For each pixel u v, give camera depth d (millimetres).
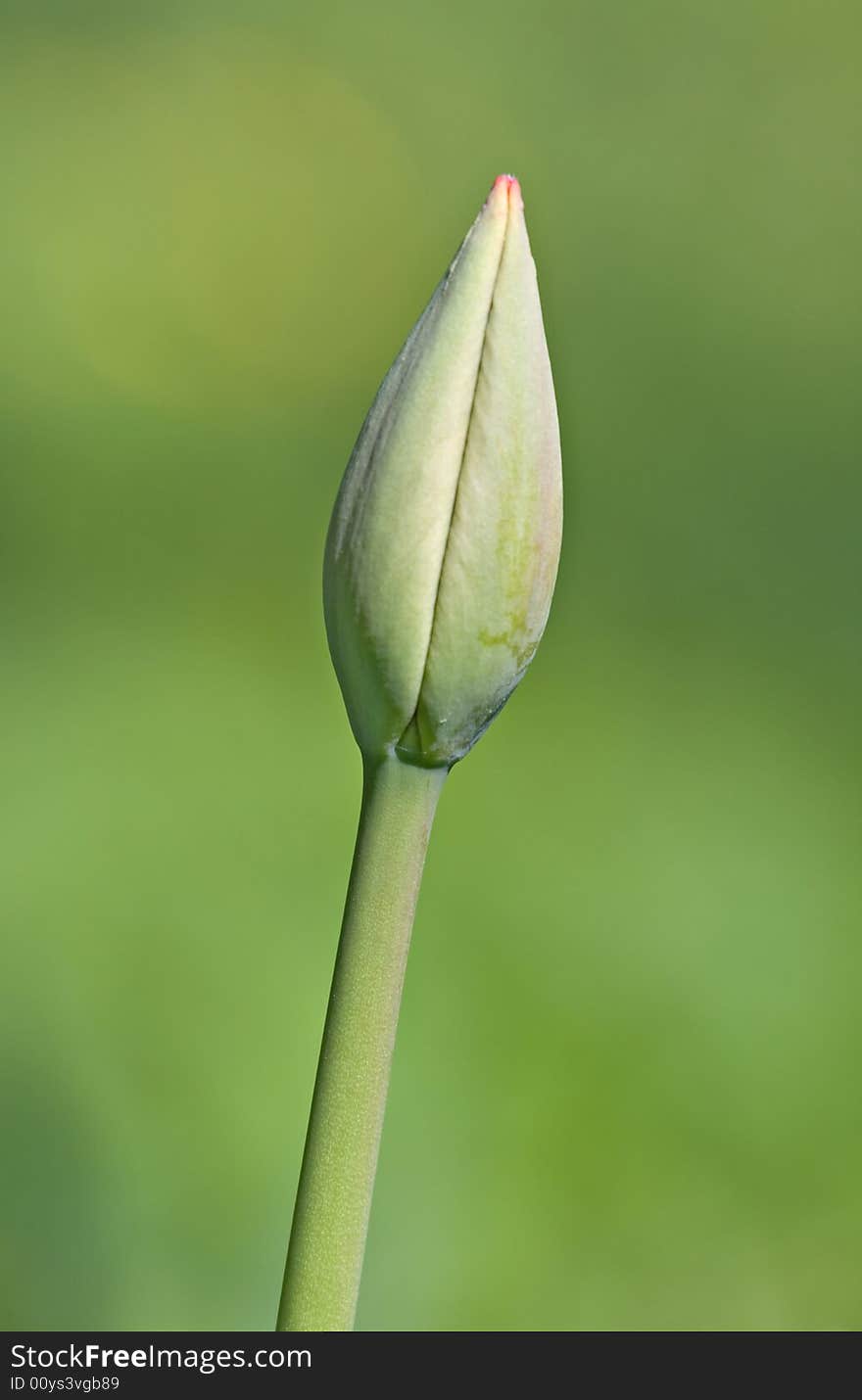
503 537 383
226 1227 681
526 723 876
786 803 863
